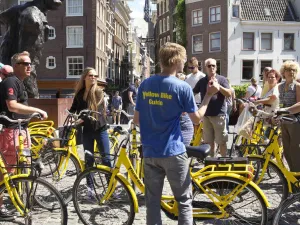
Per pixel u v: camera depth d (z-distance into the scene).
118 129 4.59
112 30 44.16
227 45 36.69
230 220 3.96
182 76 7.62
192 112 3.38
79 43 33.50
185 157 3.46
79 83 5.56
